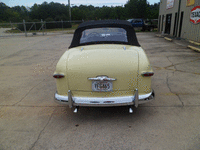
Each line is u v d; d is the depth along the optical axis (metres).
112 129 2.69
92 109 3.35
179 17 12.62
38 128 2.79
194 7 10.08
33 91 4.25
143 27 23.50
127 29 3.24
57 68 2.65
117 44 3.08
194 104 3.30
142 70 2.54
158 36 15.22
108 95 2.62
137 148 2.26
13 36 20.22
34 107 3.47
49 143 2.44
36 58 7.88
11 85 4.67
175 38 12.09
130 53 2.68
